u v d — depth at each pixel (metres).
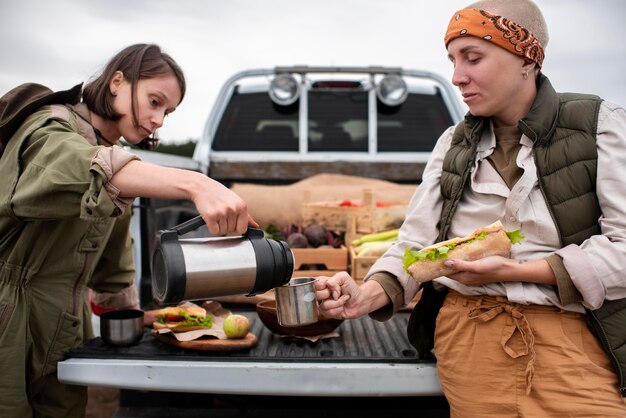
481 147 1.98
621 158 1.75
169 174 1.77
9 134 1.98
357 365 2.13
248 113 4.51
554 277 1.75
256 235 1.87
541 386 1.79
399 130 4.54
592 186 1.80
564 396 1.75
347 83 4.60
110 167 1.77
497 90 1.84
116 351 2.25
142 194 1.78
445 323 2.00
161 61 2.15
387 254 2.12
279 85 4.35
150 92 2.13
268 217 3.72
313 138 4.54
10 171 1.92
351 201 3.64
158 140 2.44
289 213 3.71
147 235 3.10
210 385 2.14
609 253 1.71
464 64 1.86
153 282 1.81
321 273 3.09
